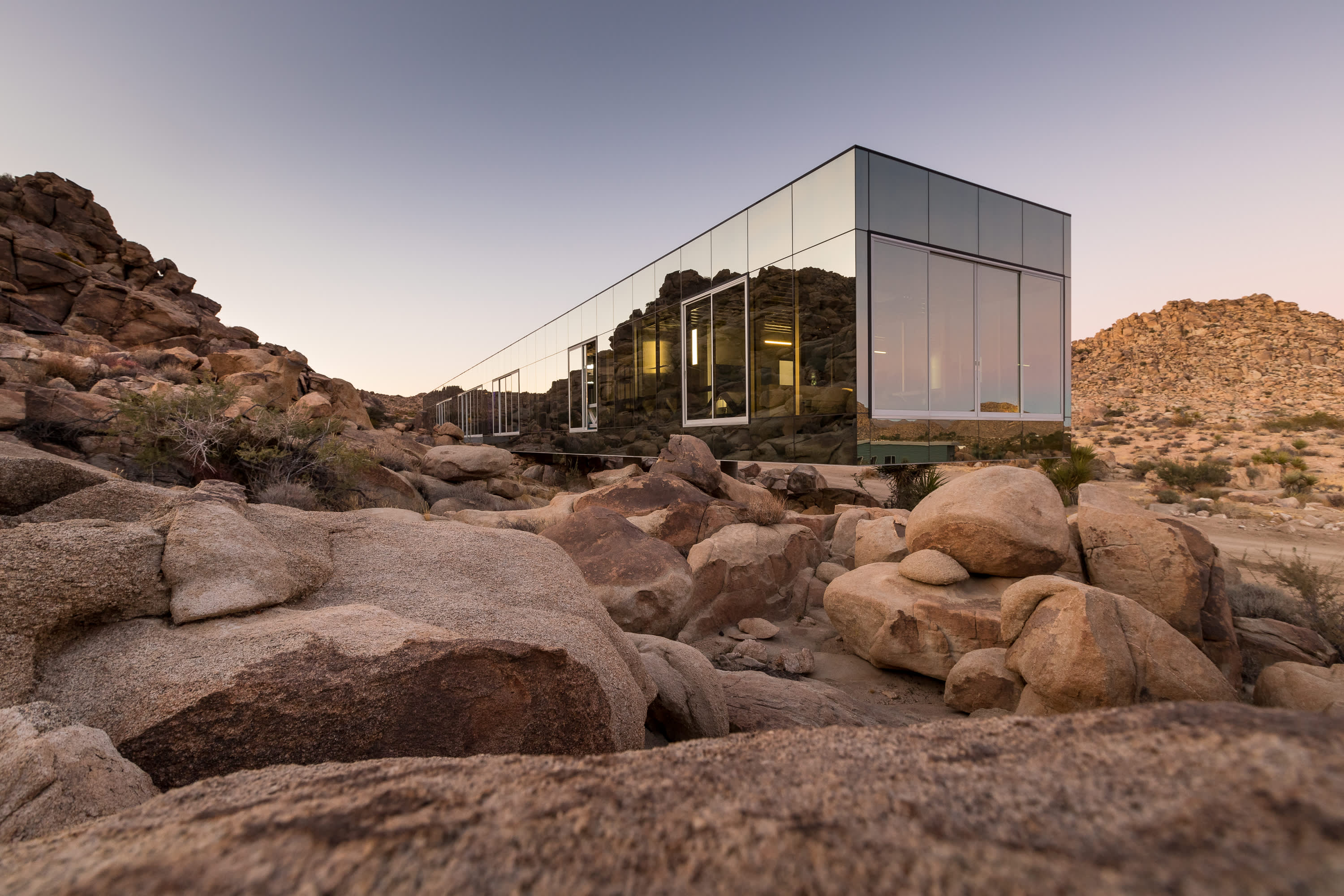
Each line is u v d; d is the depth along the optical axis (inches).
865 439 422.3
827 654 215.6
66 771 53.9
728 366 542.9
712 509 310.0
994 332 505.7
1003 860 18.2
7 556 77.2
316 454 380.5
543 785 29.3
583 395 834.2
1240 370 2536.9
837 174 433.7
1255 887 13.1
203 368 888.3
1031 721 30.2
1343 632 202.1
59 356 594.6
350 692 72.1
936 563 199.0
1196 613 175.8
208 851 23.8
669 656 147.5
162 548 91.7
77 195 1358.3
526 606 121.7
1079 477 503.5
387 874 21.1
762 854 21.1
